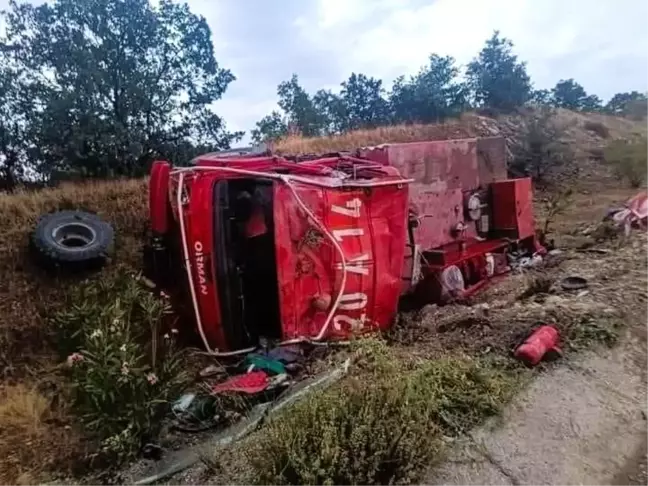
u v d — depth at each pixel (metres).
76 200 8.98
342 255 4.75
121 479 3.43
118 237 8.17
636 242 7.56
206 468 3.32
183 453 3.59
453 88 33.38
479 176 8.00
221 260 4.74
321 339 4.77
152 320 4.49
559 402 3.69
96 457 3.75
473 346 4.45
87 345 4.14
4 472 3.85
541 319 4.79
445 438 3.30
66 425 4.50
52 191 9.61
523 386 3.84
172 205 5.35
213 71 20.52
